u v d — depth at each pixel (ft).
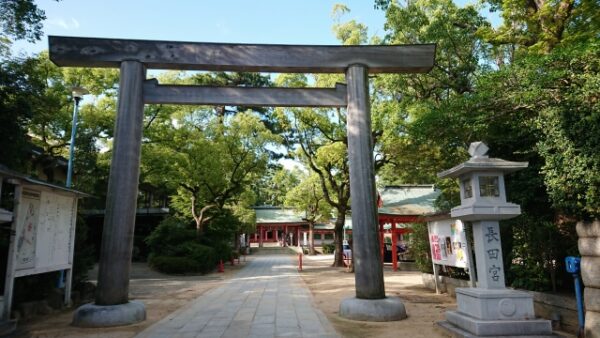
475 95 23.49
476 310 18.62
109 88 59.72
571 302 20.34
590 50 18.98
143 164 61.98
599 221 17.29
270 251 140.05
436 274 36.47
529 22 33.88
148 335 20.33
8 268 21.91
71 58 25.54
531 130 22.36
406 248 74.38
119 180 24.45
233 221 80.59
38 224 25.16
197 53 26.43
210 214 74.90
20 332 21.09
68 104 55.67
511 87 21.98
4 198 28.66
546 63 20.47
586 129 17.63
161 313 27.02
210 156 65.31
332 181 68.59
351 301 24.56
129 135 25.09
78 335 20.34
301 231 149.59
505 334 17.58
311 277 54.34
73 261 33.32
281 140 72.38
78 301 31.96
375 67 27.30
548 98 20.66
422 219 39.06
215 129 71.15
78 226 34.96
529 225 23.95
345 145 59.77
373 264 24.76
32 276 28.02
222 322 23.80
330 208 101.60
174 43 26.37
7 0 32.50
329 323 23.13
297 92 27.53
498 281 19.16
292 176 101.76
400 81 42.96
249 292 38.70
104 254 23.65
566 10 30.78
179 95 26.66
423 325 22.35
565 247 22.47
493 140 26.43
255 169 73.92
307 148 67.31
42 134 55.93
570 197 18.81
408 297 33.86
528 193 23.62
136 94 25.76
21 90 34.24
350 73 27.17
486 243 19.57
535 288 23.86
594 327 17.19
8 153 32.94
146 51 26.16
